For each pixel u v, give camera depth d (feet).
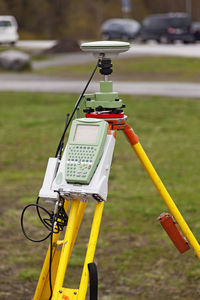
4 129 43.24
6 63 87.15
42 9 240.94
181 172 28.53
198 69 77.71
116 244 19.17
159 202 23.66
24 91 64.69
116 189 26.07
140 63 85.76
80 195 8.45
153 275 16.71
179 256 17.98
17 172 30.14
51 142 37.78
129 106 51.13
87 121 8.97
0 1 239.91
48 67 91.97
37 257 18.06
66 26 240.94
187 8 250.16
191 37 119.96
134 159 32.40
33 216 22.00
